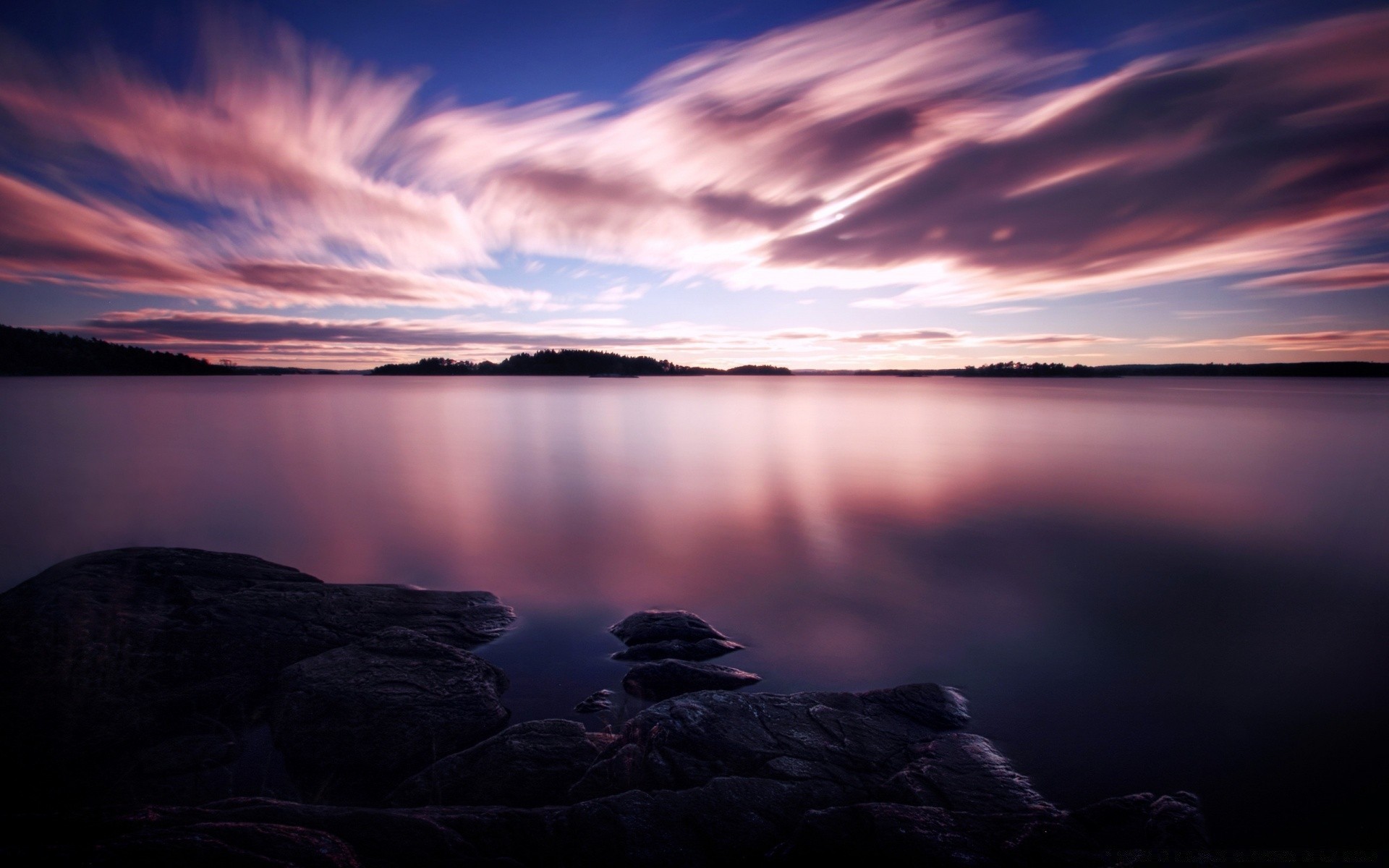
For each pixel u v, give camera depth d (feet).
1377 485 95.50
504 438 183.83
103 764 23.79
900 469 117.60
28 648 30.01
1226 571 54.49
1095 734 27.81
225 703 28.32
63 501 91.09
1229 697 31.73
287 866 12.66
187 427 215.92
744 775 20.88
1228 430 185.06
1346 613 44.21
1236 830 21.21
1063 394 497.05
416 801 21.02
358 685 28.66
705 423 233.35
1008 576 54.08
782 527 73.46
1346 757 25.94
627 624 40.63
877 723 25.45
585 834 16.60
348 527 74.95
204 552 44.80
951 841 16.79
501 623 41.68
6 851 12.11
